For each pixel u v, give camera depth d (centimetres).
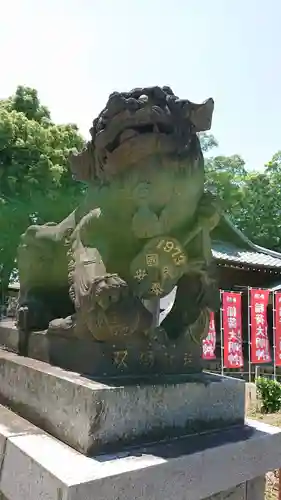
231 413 222
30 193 1101
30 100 1326
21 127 1148
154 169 204
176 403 198
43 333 250
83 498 144
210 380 216
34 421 213
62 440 187
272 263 1459
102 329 190
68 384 189
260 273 1527
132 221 213
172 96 209
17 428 204
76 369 213
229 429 216
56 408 195
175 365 223
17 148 1129
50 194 1113
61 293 280
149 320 196
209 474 182
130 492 156
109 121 208
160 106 203
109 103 206
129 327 188
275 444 215
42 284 280
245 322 1447
